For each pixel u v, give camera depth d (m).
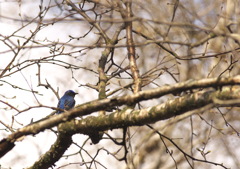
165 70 11.62
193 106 8.45
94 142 10.33
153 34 10.98
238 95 7.91
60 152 10.80
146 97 8.86
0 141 9.66
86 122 9.67
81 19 7.69
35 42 11.48
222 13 11.27
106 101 9.14
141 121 9.08
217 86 8.13
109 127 9.48
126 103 9.03
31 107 9.80
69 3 11.08
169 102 8.79
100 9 11.38
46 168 11.29
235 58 11.65
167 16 11.34
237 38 6.85
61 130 9.95
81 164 11.56
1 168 13.02
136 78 11.21
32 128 9.59
